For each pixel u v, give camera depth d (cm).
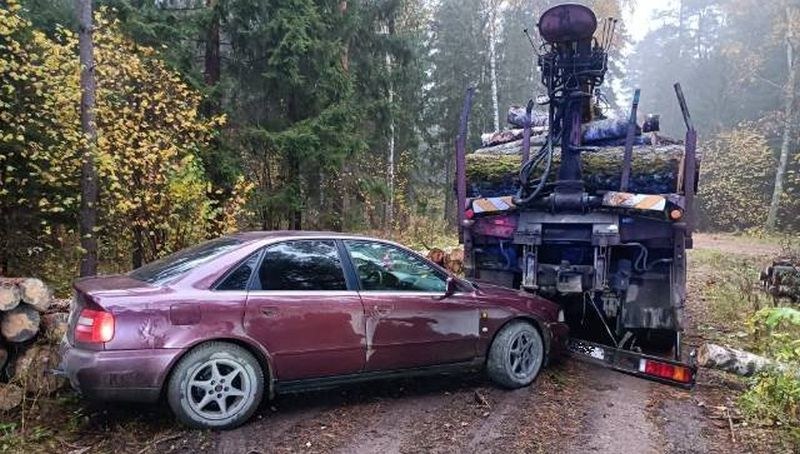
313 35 1256
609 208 588
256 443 409
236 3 1192
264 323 434
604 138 694
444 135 2736
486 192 694
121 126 802
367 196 1636
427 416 469
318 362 456
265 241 461
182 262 456
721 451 411
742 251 1873
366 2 1711
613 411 488
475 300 531
